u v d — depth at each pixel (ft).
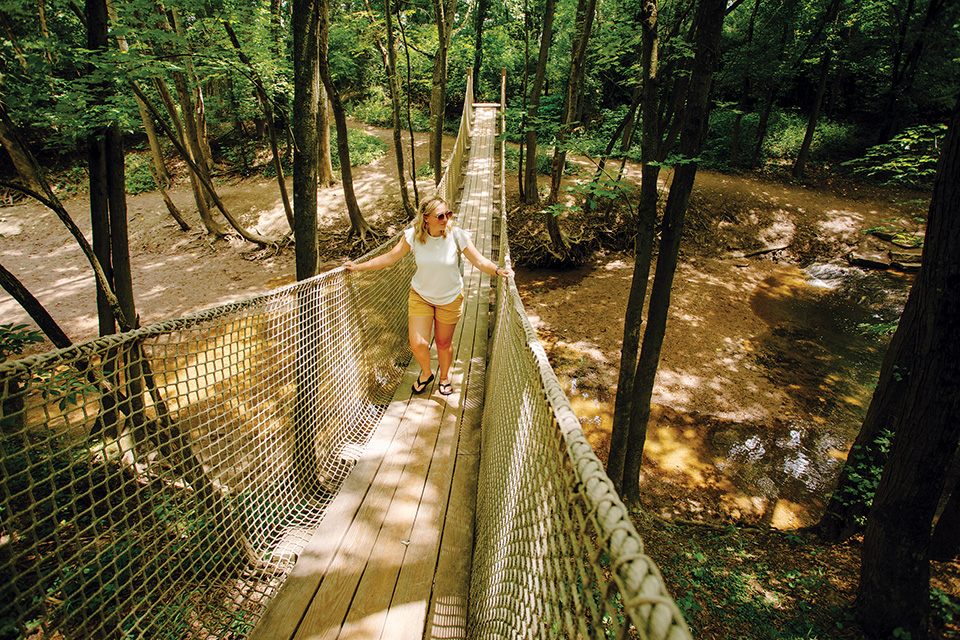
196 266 35.63
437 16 32.65
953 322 9.62
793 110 54.85
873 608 11.43
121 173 11.96
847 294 33.17
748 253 38.06
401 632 5.98
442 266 10.28
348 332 10.35
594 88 47.73
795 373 25.11
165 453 10.62
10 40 11.85
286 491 8.11
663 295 13.41
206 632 6.00
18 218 41.39
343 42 45.75
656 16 11.93
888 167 23.13
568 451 2.99
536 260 35.65
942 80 39.75
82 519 9.48
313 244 10.64
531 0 47.67
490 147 45.62
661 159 12.96
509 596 4.55
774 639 11.19
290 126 29.91
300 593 6.44
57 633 7.36
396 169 46.75
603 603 2.03
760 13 43.09
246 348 6.98
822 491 18.34
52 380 4.27
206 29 20.62
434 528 7.61
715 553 14.35
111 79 12.00
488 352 13.88
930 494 10.46
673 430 21.01
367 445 9.62
